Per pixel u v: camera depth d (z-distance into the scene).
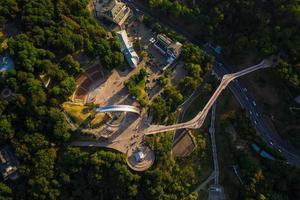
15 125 195.38
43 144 194.38
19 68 196.12
